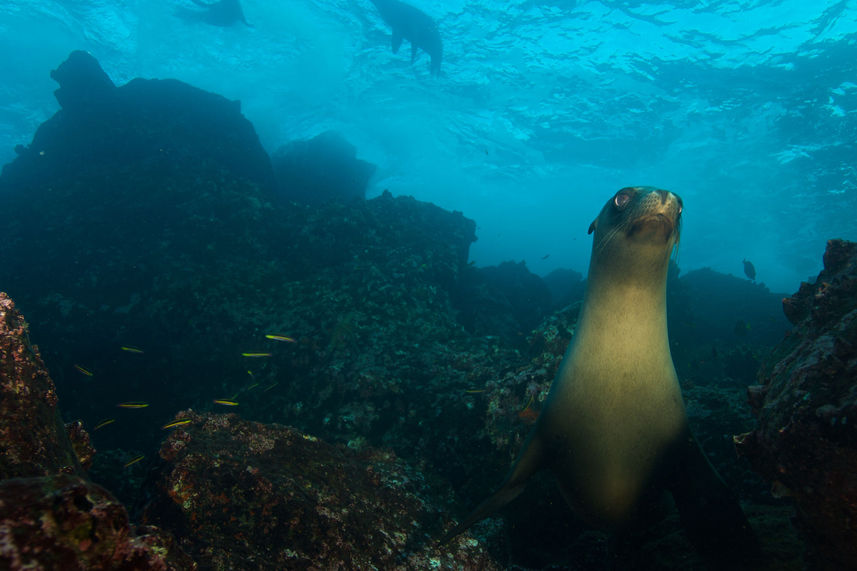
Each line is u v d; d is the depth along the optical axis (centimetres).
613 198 299
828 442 175
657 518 340
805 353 217
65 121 1341
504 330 1147
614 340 296
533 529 460
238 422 346
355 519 292
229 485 270
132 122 1316
